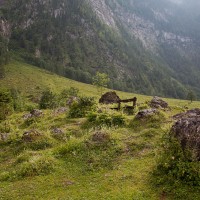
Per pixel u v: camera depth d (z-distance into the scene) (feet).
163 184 48.49
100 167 58.75
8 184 56.65
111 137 70.13
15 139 83.05
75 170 58.90
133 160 59.62
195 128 52.06
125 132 77.97
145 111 86.89
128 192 47.78
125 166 57.52
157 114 86.69
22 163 64.39
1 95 167.94
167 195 45.96
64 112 129.39
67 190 51.39
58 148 68.54
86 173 57.16
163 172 50.93
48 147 75.82
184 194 45.09
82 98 115.75
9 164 68.03
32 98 523.29
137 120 85.61
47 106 281.74
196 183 46.44
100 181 53.16
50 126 102.06
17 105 287.48
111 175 54.65
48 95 294.66
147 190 47.75
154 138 68.74
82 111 110.93
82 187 51.88
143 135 71.20
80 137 78.48
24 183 55.77
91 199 47.29
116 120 88.17
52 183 54.49
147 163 57.06
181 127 54.65
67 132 84.69
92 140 69.31
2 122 131.13
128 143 67.56
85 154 64.59
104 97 166.50
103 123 88.43
